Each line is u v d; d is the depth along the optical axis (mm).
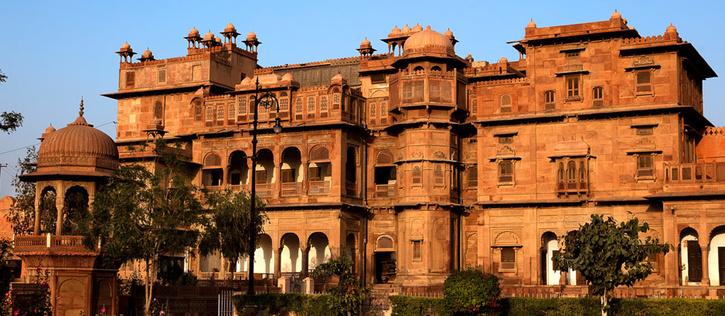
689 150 63906
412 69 69062
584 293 58469
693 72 66312
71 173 56500
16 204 80875
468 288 50562
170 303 56312
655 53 61906
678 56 61781
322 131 70438
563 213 63531
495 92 66438
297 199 70688
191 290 57094
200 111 75125
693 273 57812
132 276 64625
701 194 56500
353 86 77750
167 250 55719
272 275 70188
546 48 65125
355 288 53000
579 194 62938
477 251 67312
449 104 68125
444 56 68562
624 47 62281
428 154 68062
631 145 62094
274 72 81750
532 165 64750
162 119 78438
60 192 56656
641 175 61625
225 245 63062
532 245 64125
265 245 73500
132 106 80062
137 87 79812
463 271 52219
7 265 59688
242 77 81062
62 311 52281
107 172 58000
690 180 57500
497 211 65562
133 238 52688
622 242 44719
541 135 64688
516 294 59844
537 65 65250
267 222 71562
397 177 69688
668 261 57344
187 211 55375
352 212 70438
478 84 67000
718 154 65188
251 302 50969
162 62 78875
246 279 65312
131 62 81188
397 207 68938
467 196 69500
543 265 64625
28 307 48656
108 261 53719
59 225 56562
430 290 62312
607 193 62344
